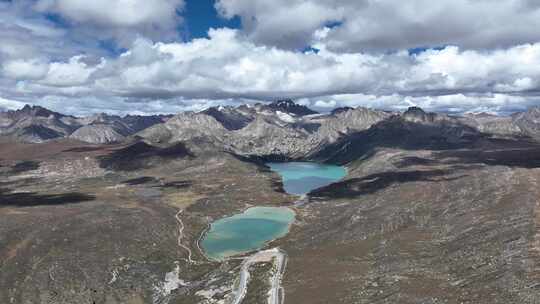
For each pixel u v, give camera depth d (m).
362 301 124.25
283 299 139.00
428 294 119.94
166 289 168.25
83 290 160.50
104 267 178.50
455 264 140.12
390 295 124.25
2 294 153.88
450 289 120.81
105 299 157.00
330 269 161.50
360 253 177.62
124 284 167.88
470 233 166.50
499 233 155.38
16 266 171.38
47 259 180.12
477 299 109.62
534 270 117.25
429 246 167.12
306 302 132.88
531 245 135.50
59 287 160.25
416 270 142.75
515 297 104.94
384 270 148.62
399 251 167.00
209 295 152.62
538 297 102.00
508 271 120.56
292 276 160.88
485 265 131.12
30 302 150.88
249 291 151.12
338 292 135.75
